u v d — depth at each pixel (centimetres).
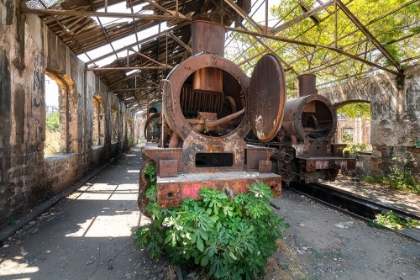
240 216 261
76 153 725
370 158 845
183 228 224
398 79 727
